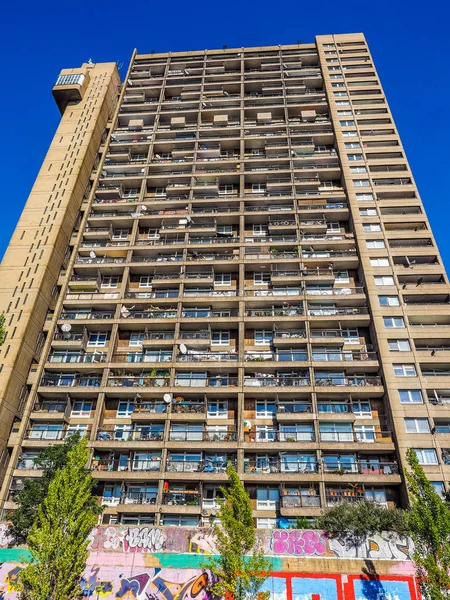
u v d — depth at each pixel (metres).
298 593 25.95
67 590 22.00
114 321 42.62
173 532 29.11
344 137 54.31
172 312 43.62
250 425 37.94
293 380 39.00
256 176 52.84
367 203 48.38
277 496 35.03
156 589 26.95
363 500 31.28
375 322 40.62
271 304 43.59
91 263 46.84
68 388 39.19
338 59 62.94
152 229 51.09
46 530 22.11
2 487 35.00
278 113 59.50
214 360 40.53
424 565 20.72
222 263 45.69
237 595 22.30
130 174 54.84
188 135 57.97
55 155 53.34
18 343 39.47
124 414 39.34
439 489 32.69
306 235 48.28
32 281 43.25
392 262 43.88
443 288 41.88
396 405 36.38
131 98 62.59
